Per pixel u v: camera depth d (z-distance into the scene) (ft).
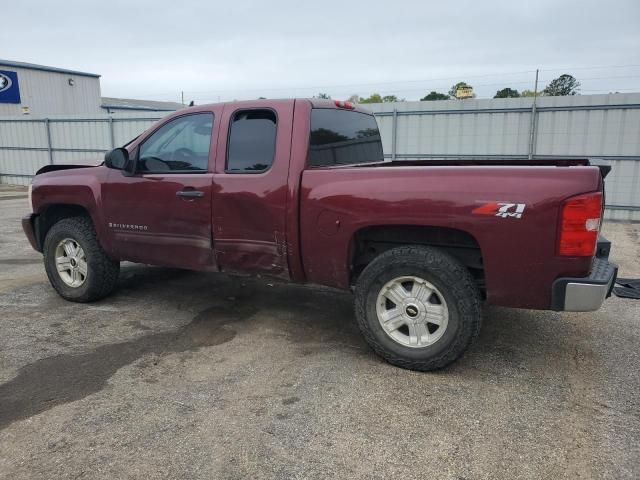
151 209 14.87
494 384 11.38
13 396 10.87
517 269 10.69
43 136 67.10
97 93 102.06
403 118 44.24
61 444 9.18
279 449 9.02
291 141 12.86
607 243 12.74
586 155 38.91
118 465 8.60
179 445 9.14
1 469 8.51
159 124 14.98
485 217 10.70
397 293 11.92
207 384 11.41
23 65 88.28
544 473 8.37
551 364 12.44
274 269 13.44
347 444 9.17
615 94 37.19
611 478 8.23
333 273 12.69
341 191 12.07
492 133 41.50
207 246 14.21
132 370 12.10
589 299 10.32
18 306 16.76
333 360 12.66
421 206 11.21
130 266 22.04
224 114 13.85
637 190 37.93
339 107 14.83
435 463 8.64
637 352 13.20
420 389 11.14
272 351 13.21
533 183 10.40
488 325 15.07
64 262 17.12
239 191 13.33
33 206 17.48
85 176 16.22
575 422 9.85
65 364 12.42
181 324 15.16
